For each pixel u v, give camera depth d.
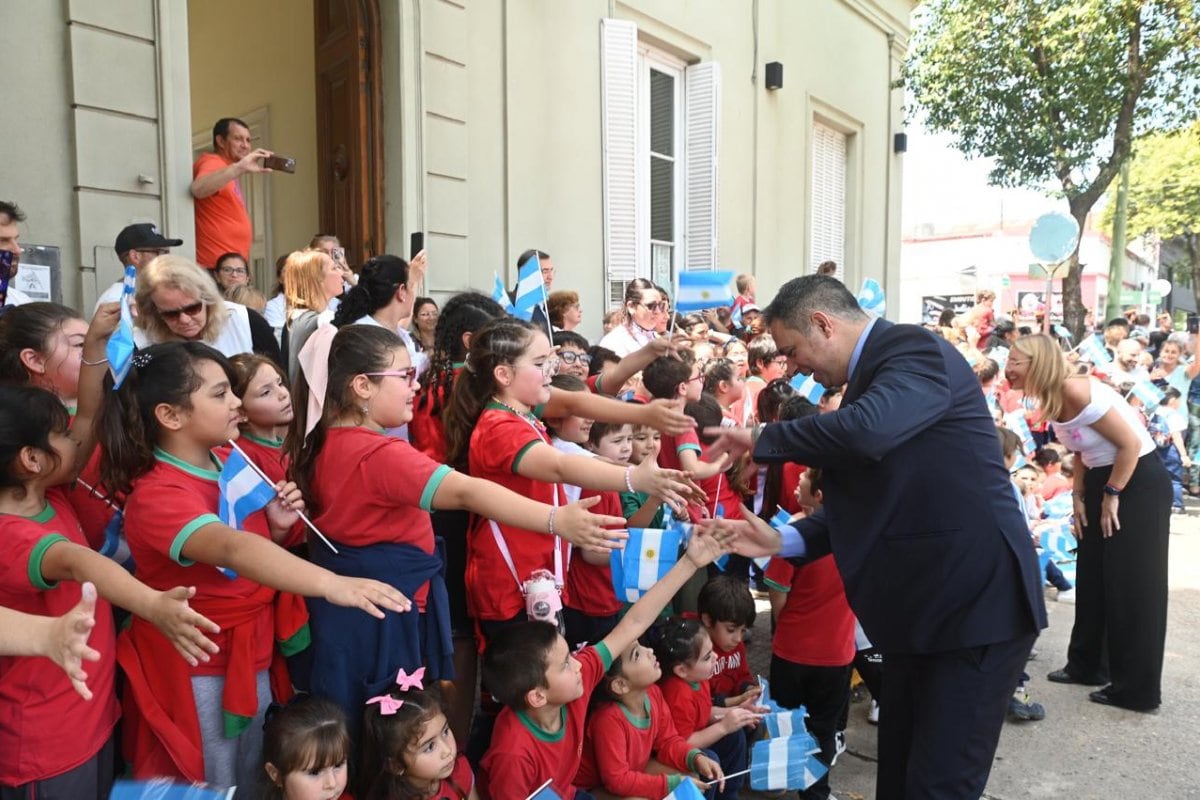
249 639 2.04
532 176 6.55
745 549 2.53
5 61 3.64
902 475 2.20
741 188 9.15
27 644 1.43
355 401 2.16
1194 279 32.09
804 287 2.43
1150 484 3.85
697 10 8.34
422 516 2.21
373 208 5.60
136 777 2.02
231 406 2.03
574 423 3.06
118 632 2.19
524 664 2.28
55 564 1.75
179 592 1.63
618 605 3.08
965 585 2.18
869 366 2.30
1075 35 12.79
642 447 3.42
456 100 5.83
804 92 10.29
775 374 5.29
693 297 3.09
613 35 7.14
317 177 6.57
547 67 6.62
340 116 5.88
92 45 3.86
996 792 3.24
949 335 7.83
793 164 10.16
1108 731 3.74
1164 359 9.88
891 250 12.88
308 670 2.16
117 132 3.96
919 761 2.25
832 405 3.95
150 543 1.90
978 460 2.21
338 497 2.10
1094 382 3.97
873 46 12.00
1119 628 3.93
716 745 2.96
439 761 2.10
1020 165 14.12
